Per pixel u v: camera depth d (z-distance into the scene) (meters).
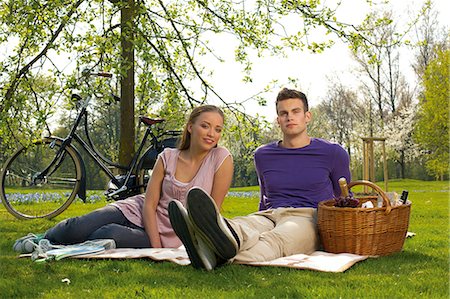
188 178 4.21
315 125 30.88
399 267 3.60
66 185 7.31
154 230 4.20
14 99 6.58
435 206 10.15
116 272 3.39
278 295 2.80
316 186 4.36
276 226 4.00
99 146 19.16
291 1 8.11
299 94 4.45
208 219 3.22
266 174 4.48
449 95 25.02
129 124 8.19
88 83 6.66
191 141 4.20
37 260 3.78
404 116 28.80
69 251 3.89
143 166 7.01
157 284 3.06
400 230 4.14
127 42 7.69
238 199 13.41
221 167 4.17
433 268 3.59
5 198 7.25
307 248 4.01
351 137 30.25
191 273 3.31
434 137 26.67
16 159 7.25
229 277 3.21
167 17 8.12
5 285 3.12
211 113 4.12
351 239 3.94
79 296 2.86
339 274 3.32
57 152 7.13
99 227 4.26
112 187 7.04
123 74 6.61
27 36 6.55
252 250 3.62
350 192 4.28
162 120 7.10
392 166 32.25
